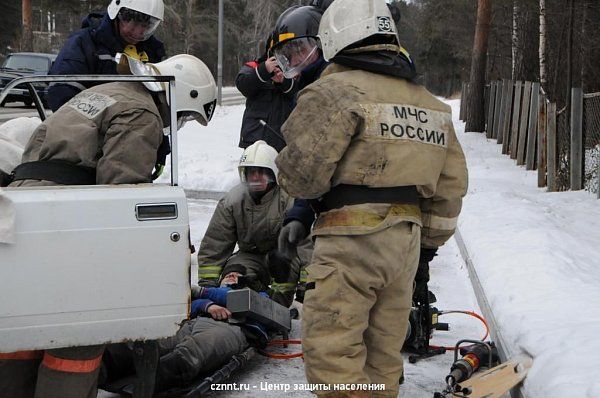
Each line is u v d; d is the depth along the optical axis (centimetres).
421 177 344
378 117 337
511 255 653
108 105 367
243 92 630
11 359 336
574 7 1546
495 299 544
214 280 550
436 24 4400
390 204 342
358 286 340
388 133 337
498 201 991
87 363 335
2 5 4697
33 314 313
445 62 5666
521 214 880
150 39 526
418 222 350
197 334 429
